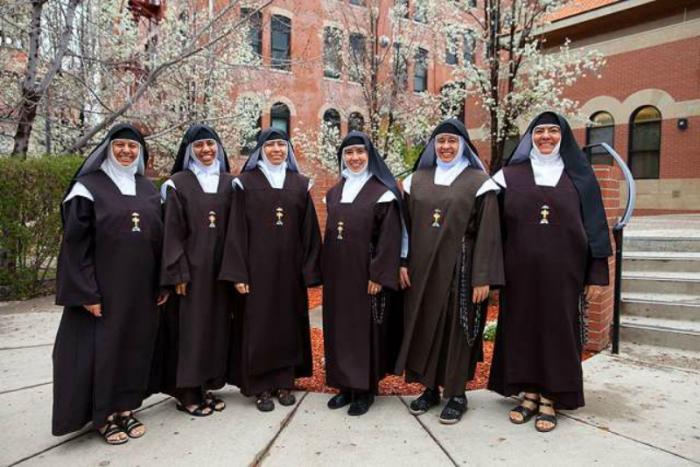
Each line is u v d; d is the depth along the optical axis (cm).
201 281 337
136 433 311
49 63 891
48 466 278
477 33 830
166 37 1004
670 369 414
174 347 346
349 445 302
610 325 492
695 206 1323
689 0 1298
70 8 830
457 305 331
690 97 1320
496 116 789
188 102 1031
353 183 363
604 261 326
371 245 348
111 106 958
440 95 917
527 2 787
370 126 966
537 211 323
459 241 333
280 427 326
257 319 346
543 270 320
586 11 1420
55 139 972
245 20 832
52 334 532
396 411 351
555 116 328
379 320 351
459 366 333
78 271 293
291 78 1695
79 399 296
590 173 329
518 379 329
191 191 344
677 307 494
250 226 352
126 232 308
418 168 368
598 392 372
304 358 384
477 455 288
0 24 842
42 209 714
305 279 366
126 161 319
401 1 1003
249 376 349
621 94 1434
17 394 374
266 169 363
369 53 962
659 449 292
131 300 309
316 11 1339
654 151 1400
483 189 331
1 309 652
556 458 284
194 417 341
